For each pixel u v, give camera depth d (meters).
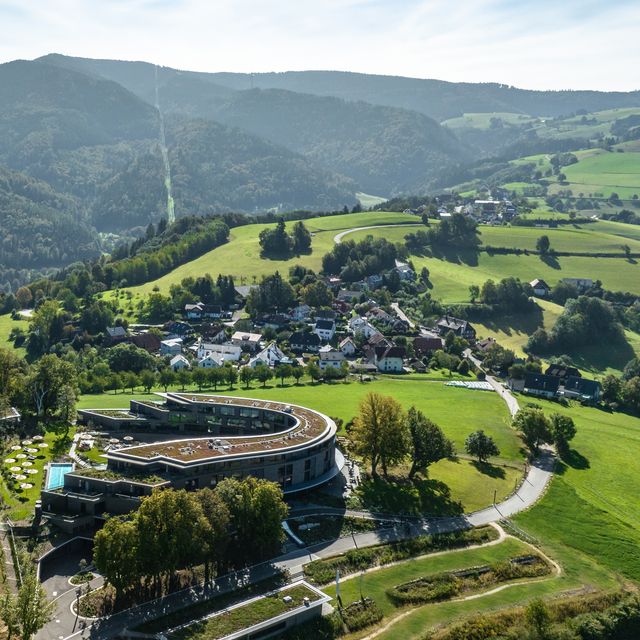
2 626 84.62
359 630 96.94
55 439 148.62
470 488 146.12
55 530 110.12
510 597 109.62
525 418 172.88
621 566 123.44
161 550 96.81
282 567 108.81
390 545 119.50
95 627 89.69
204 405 158.62
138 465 121.19
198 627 87.31
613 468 167.62
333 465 145.88
